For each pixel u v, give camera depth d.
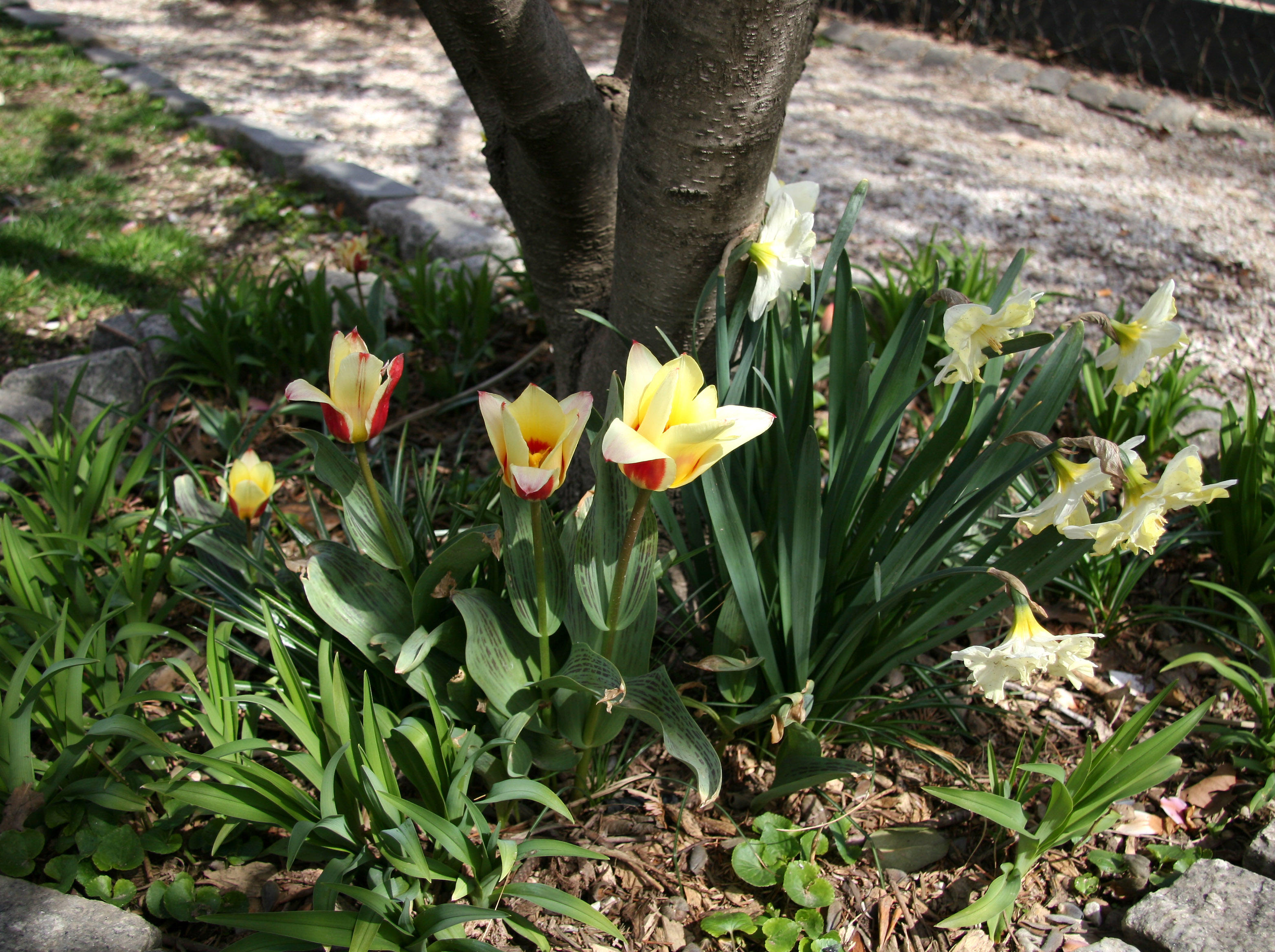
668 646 1.00
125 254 1.89
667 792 0.95
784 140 2.59
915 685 1.04
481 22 0.92
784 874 0.87
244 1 4.01
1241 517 1.08
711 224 0.91
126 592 0.97
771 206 0.90
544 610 0.80
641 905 0.87
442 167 2.42
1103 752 0.86
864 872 0.90
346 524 0.90
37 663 0.93
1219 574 1.14
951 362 0.81
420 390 1.47
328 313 1.42
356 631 0.88
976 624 0.88
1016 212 2.15
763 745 0.97
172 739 0.97
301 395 0.79
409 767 0.82
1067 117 2.81
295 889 0.87
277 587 0.96
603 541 0.81
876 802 0.95
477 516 0.97
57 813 0.88
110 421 1.37
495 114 1.10
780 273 0.90
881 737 0.97
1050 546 0.83
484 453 1.32
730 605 0.91
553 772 0.88
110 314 1.71
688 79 0.83
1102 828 0.90
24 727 0.85
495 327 1.61
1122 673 1.08
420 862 0.78
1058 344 0.90
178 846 0.88
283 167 2.30
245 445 1.30
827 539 0.92
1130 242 2.01
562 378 1.22
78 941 0.80
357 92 3.02
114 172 2.34
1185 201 2.22
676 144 0.86
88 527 1.10
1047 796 0.95
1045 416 0.90
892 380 0.89
